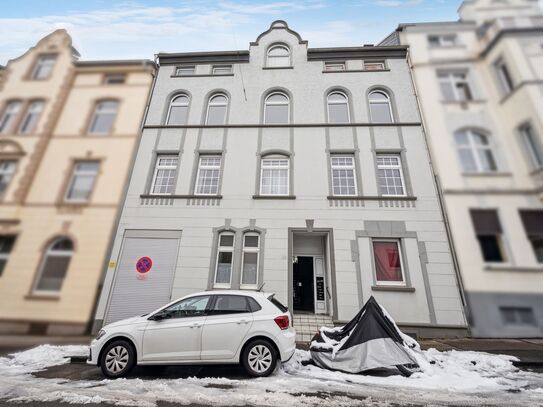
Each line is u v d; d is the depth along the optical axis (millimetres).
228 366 5238
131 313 8508
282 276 8758
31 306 6332
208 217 9594
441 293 8227
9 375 4766
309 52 12266
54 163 7535
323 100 11375
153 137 10961
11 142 7445
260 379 4523
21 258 6406
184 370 5035
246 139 10773
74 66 9219
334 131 10641
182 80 12273
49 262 6613
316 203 9547
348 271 8664
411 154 10031
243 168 10281
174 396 3881
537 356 5773
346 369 4879
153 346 4695
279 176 10297
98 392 4012
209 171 10555
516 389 4227
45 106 8266
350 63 12164
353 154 10320
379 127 10570
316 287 9398
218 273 9109
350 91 11430
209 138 10898
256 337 4852
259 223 9422
